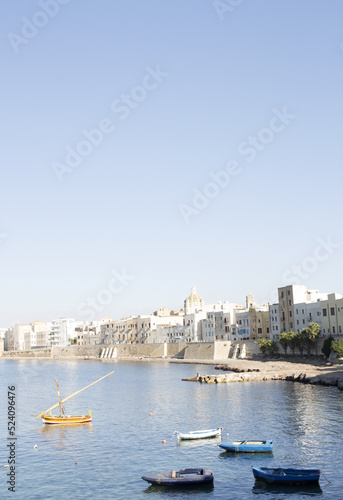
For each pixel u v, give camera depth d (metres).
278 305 197.50
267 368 152.00
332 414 80.12
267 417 80.44
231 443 63.22
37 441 70.44
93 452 64.12
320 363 152.12
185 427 76.31
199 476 52.25
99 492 50.59
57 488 51.84
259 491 50.22
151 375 165.50
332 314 164.12
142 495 49.75
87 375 177.88
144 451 63.88
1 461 60.97
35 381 160.62
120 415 88.50
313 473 51.78
